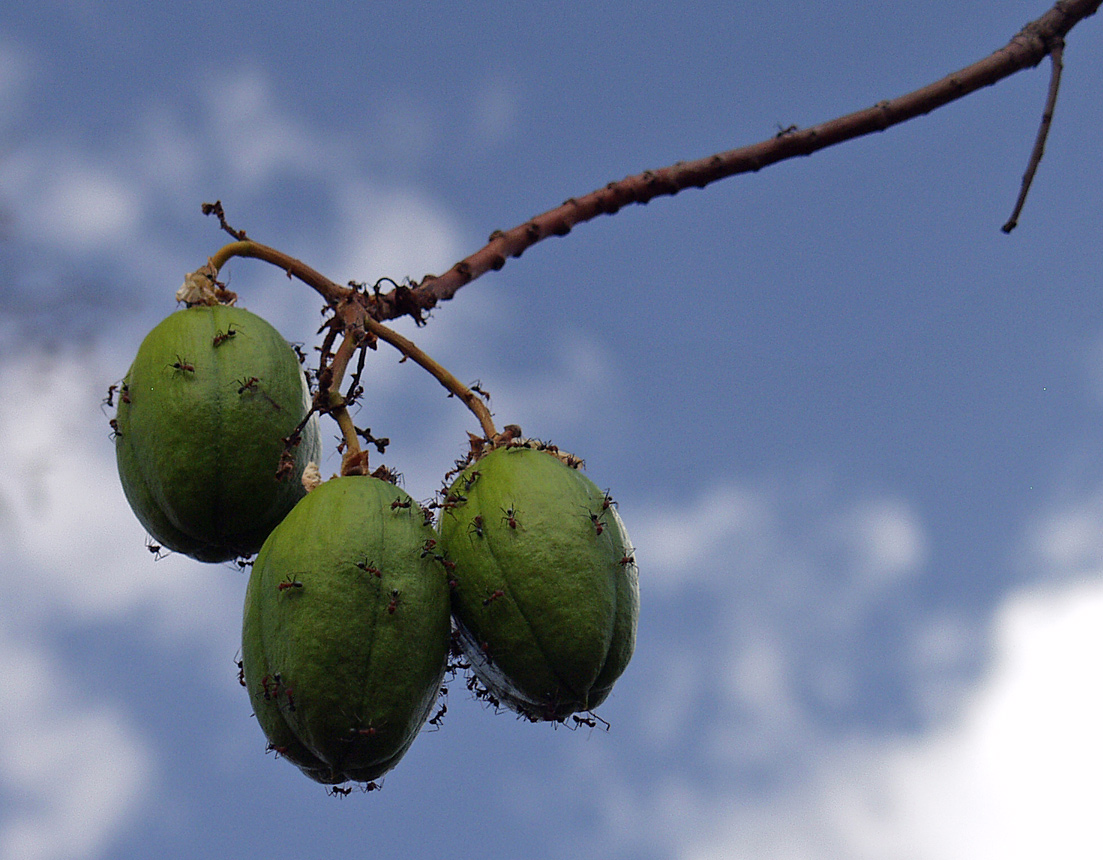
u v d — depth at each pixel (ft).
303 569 28.58
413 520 29.96
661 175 33.06
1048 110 30.30
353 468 31.14
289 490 32.86
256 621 29.14
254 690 29.09
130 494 33.45
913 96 32.24
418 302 32.14
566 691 29.96
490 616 29.76
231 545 33.22
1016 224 29.73
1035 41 31.55
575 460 32.58
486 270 32.86
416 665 28.84
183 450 31.94
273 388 32.81
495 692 31.09
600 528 30.48
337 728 28.27
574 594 29.58
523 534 29.86
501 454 31.71
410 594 28.91
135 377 33.24
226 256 34.09
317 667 28.04
